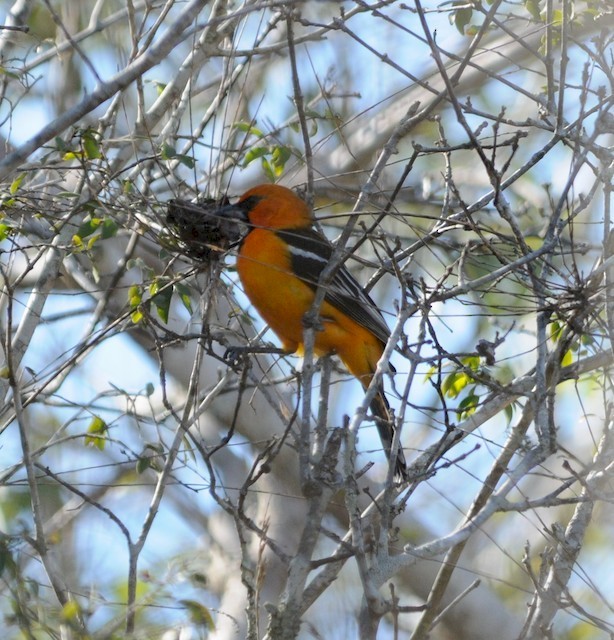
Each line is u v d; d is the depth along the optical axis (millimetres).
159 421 12203
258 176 16438
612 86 8992
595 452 9844
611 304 8578
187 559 12648
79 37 12758
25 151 8414
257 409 14383
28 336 11062
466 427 9922
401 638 14406
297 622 7574
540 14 11328
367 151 16234
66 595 9211
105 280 13539
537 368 8172
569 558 8570
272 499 14719
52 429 14828
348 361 11375
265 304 11219
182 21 8406
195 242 10000
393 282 16969
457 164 18781
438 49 9148
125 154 11703
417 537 15117
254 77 14602
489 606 14406
